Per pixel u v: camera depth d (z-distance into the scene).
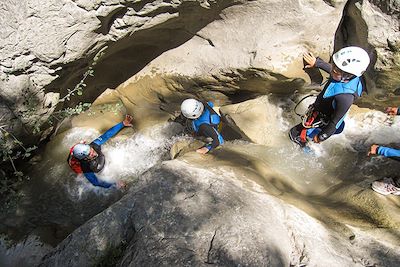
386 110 4.48
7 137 4.05
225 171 3.88
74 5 3.57
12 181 4.50
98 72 4.94
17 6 3.42
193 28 4.61
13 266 4.03
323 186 4.43
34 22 3.53
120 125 5.15
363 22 3.94
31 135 4.54
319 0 4.12
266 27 4.38
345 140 4.70
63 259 3.22
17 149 4.54
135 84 5.32
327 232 3.45
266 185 3.94
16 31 3.52
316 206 3.92
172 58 5.01
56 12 3.55
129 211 3.40
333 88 3.57
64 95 4.64
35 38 3.62
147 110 5.48
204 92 5.26
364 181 4.21
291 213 3.53
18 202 4.65
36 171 4.92
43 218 4.60
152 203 3.41
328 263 3.08
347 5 4.14
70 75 4.32
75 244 3.27
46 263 3.26
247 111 4.91
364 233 3.49
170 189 3.52
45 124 4.62
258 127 4.84
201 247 3.08
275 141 4.80
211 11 4.29
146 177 3.73
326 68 4.26
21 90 3.90
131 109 5.47
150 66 5.13
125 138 5.27
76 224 4.59
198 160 4.18
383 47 3.92
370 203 3.84
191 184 3.57
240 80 4.86
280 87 4.85
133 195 3.51
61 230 4.48
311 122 4.07
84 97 5.18
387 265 3.15
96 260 3.17
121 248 3.21
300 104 4.95
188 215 3.29
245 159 4.36
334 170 4.54
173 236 3.16
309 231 3.37
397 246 3.33
